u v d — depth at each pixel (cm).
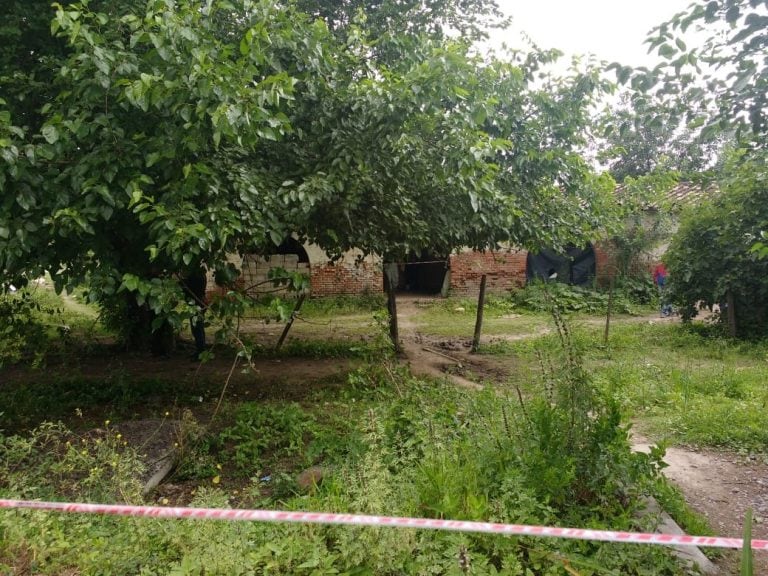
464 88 598
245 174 523
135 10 531
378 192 637
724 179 794
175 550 337
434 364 951
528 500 357
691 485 503
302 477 464
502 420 501
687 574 340
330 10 912
